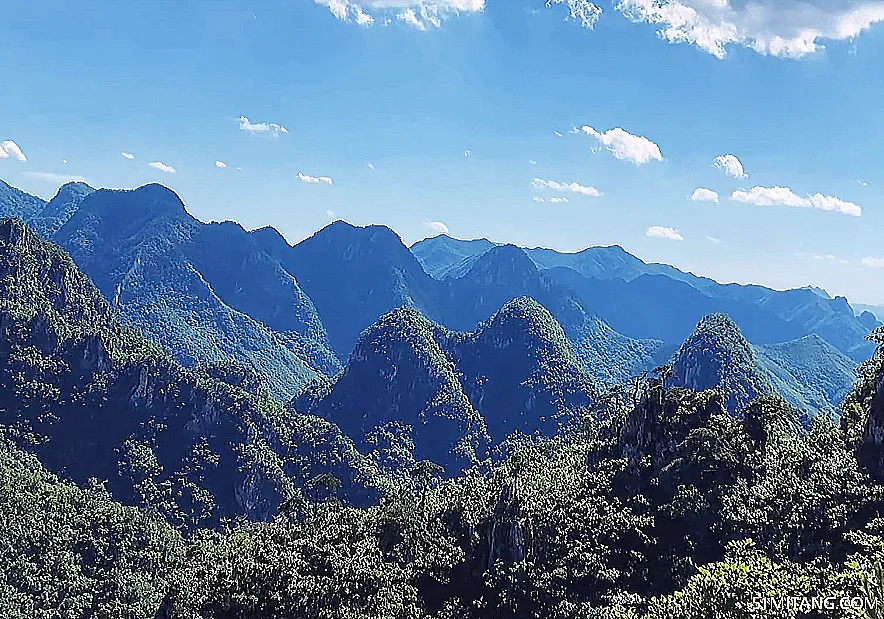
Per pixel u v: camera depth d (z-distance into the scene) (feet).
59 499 477.77
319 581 313.32
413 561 335.26
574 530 314.55
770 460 336.49
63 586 413.18
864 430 335.26
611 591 286.05
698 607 229.25
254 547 366.22
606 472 363.56
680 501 318.24
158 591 418.31
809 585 232.32
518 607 289.74
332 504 543.39
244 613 308.19
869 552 252.01
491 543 321.11
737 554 279.08
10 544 416.87
